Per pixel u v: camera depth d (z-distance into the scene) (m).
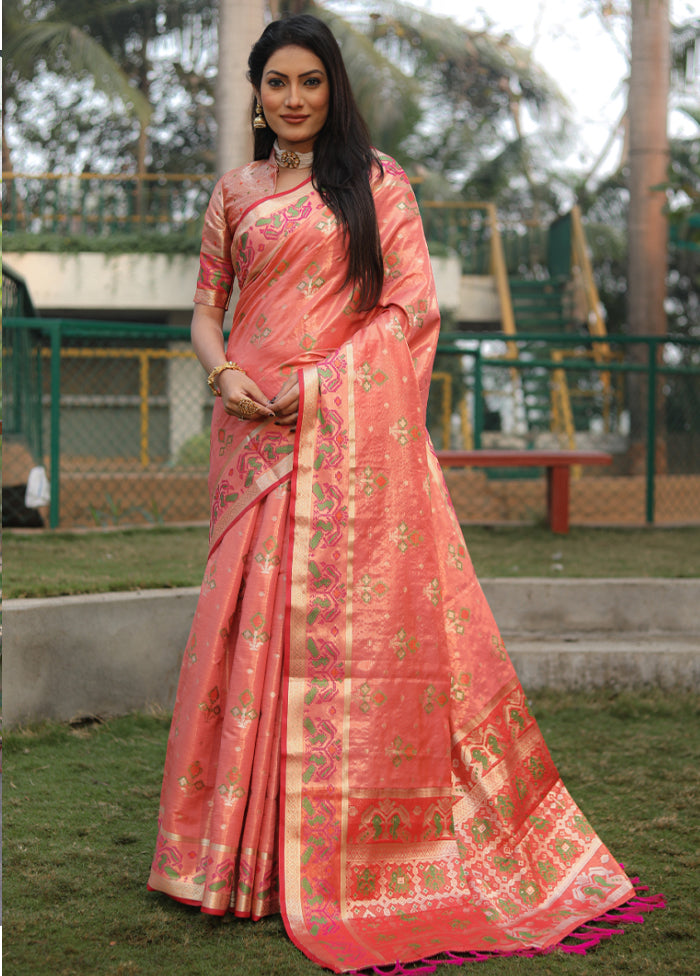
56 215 11.91
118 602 3.00
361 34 12.19
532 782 1.94
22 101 13.66
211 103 14.60
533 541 5.29
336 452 1.82
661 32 10.05
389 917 1.75
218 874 1.70
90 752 2.66
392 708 1.81
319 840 1.74
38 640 2.78
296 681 1.77
